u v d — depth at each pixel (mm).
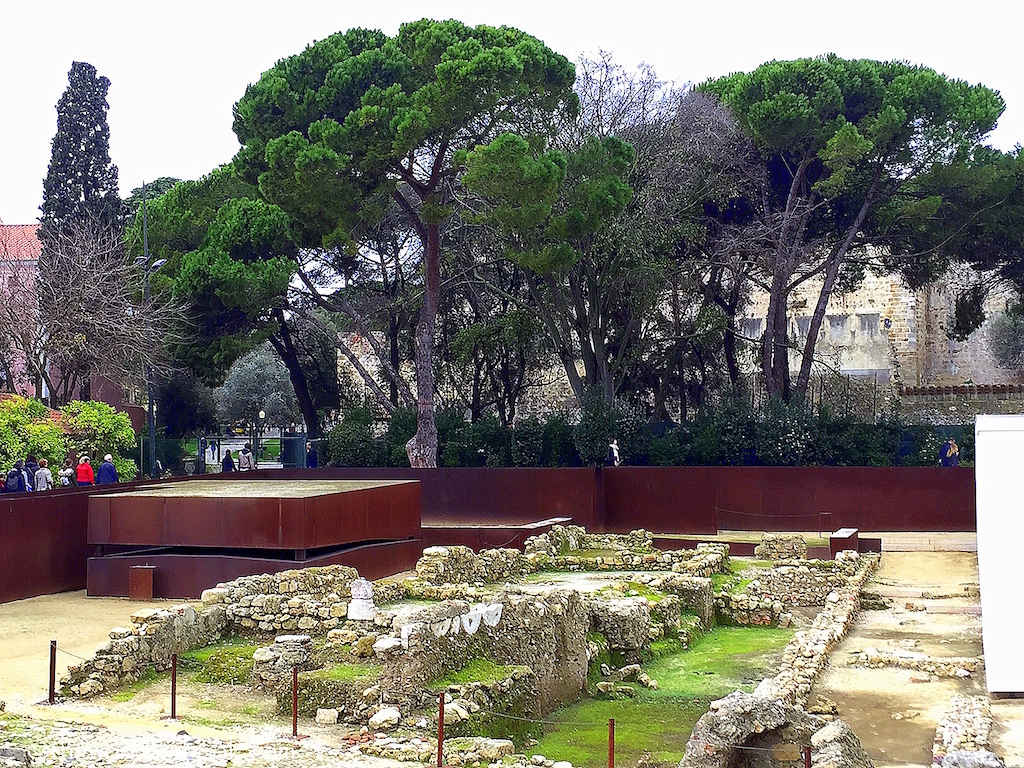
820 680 18609
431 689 15312
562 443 47594
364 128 42719
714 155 48000
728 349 55125
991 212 49375
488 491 39969
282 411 72750
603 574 28531
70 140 59562
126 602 24875
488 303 56594
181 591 25266
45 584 26031
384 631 17781
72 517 27000
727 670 20938
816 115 47031
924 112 47781
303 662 16703
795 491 41125
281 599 19297
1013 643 17578
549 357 57500
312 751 13016
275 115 46625
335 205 43531
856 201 50281
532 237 45594
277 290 47781
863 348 70062
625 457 46750
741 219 52750
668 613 23016
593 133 48000
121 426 39688
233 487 29141
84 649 19641
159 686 16719
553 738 16234
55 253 48438
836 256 49562
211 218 54125
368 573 27281
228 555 25969
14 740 12797
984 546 18469
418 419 46156
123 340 46438
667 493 39438
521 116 45969
